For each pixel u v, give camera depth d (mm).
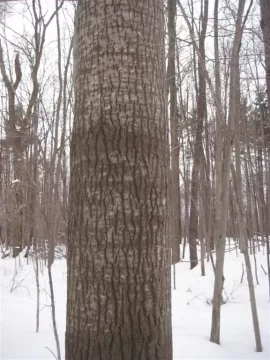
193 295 8680
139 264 2205
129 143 2250
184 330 5863
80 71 2408
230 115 5258
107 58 2314
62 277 10508
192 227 12281
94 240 2211
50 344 4789
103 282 2180
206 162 12547
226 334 5727
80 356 2205
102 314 2170
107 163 2234
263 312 6984
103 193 2219
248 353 4887
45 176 4859
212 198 11711
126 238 2195
